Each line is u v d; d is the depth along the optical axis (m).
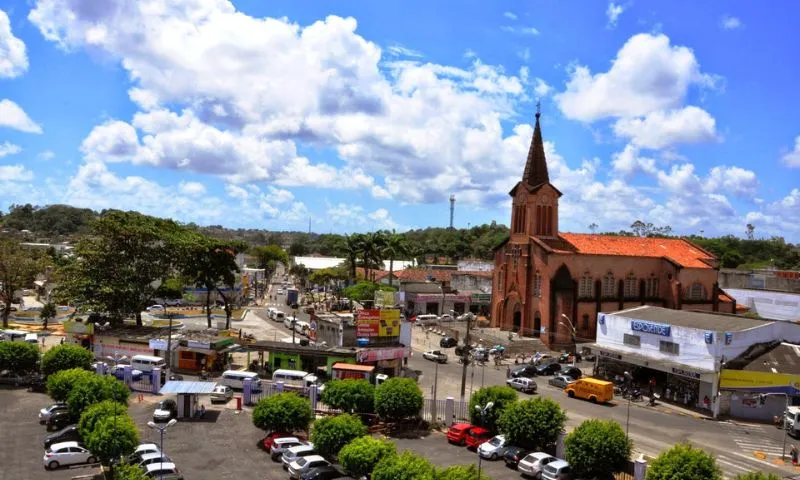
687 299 91.56
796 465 43.53
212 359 67.94
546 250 85.69
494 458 42.78
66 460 39.59
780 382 55.62
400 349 67.81
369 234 124.81
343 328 69.38
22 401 54.59
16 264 87.94
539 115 92.94
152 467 35.88
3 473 38.19
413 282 122.19
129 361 66.25
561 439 41.62
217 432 47.78
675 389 61.75
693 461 32.03
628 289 91.19
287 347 66.56
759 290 106.50
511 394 46.69
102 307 72.94
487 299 122.69
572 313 85.06
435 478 30.64
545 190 90.31
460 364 76.31
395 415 48.50
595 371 71.06
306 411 44.44
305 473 36.97
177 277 97.38
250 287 157.00
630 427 51.75
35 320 101.00
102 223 75.88
